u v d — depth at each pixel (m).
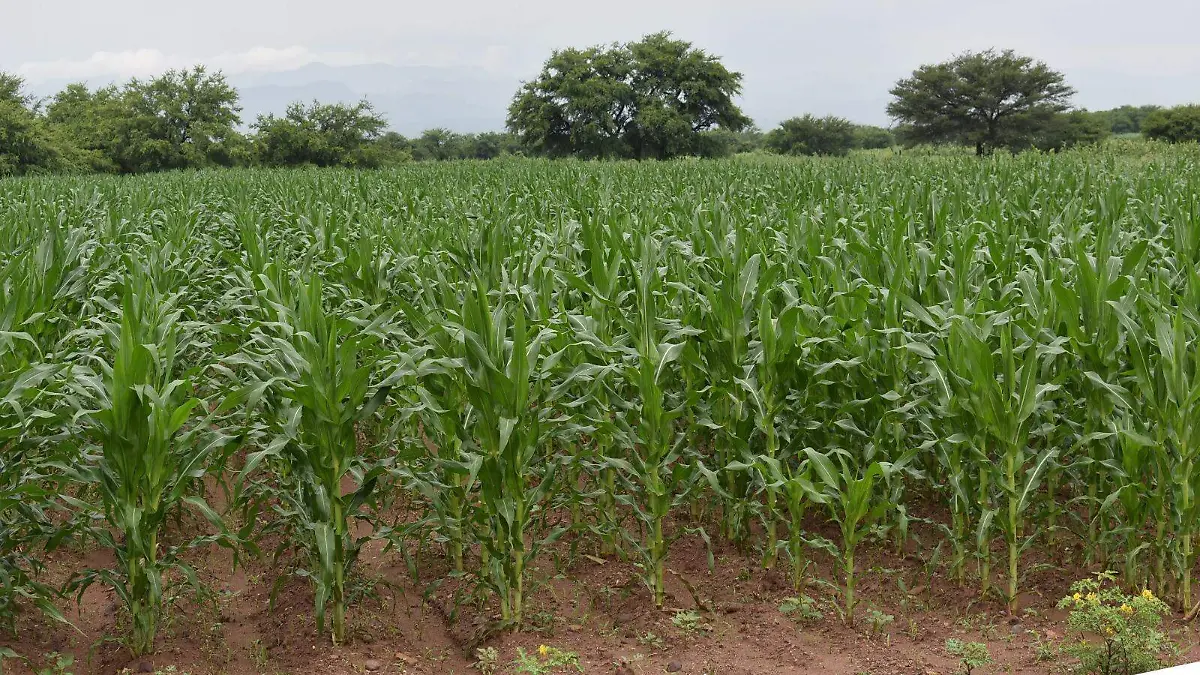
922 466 7.00
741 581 6.10
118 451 4.80
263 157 86.44
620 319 6.03
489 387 5.05
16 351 6.68
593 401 6.12
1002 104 96.50
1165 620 5.38
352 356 5.09
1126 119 138.00
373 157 89.50
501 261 8.56
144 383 4.79
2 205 20.27
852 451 6.55
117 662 5.10
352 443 5.22
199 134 79.38
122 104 81.06
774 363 6.03
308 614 5.68
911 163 29.33
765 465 6.02
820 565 6.27
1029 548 6.37
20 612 5.36
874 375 6.24
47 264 8.50
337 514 5.28
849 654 5.17
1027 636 5.30
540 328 6.23
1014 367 5.39
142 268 8.05
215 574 6.25
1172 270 8.18
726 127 95.06
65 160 67.69
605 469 6.52
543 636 5.40
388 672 5.08
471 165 46.03
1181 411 5.17
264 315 7.17
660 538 5.74
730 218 11.99
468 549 6.38
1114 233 8.43
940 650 5.19
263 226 13.90
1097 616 4.72
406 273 8.84
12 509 5.79
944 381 5.68
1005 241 9.59
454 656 5.29
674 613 5.67
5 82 81.62
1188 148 42.72
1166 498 5.49
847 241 9.84
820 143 119.56
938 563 6.20
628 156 91.50
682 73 90.75
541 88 93.50
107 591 6.00
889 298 6.32
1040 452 5.73
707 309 6.44
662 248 7.83
